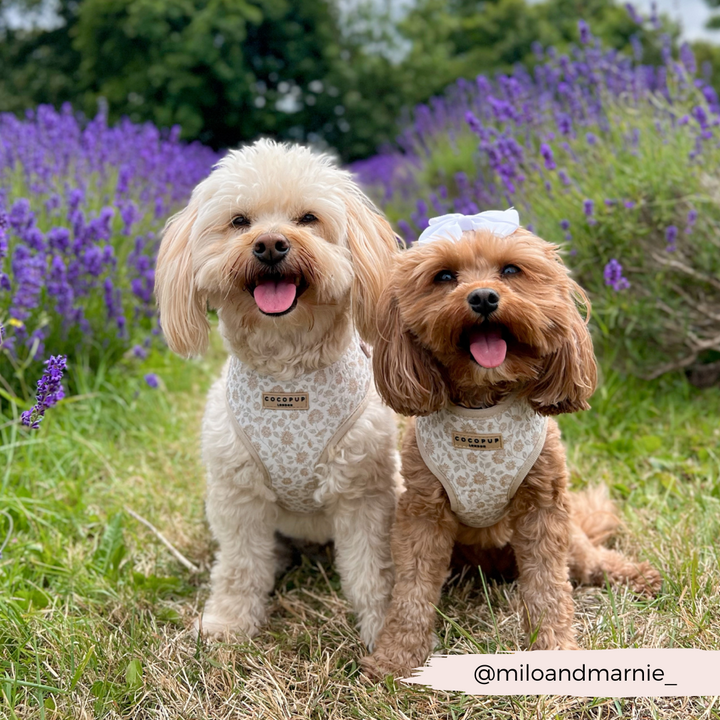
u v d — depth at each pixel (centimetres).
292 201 62
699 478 84
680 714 50
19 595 65
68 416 101
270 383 61
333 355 61
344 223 63
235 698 54
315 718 53
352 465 60
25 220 100
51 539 75
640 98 127
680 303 105
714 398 101
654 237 106
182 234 66
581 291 61
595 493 76
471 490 57
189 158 225
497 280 54
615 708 51
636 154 108
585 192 107
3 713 51
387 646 58
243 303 60
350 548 63
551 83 148
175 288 65
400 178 236
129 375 117
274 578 71
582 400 58
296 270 57
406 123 322
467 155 192
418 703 53
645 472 87
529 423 57
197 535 79
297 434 60
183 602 69
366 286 63
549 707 51
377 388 59
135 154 159
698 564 65
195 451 98
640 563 68
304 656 60
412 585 58
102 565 73
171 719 52
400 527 59
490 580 69
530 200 113
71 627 61
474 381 55
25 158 130
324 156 67
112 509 83
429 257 55
